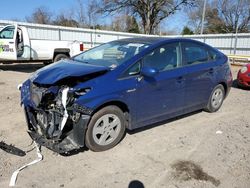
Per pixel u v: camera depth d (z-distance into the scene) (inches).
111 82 151.2
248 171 140.3
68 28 756.0
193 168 141.3
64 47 494.6
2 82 350.6
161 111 181.3
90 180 128.7
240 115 231.3
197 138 178.9
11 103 246.1
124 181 128.8
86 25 1803.6
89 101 141.6
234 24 1947.6
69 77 140.6
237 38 871.1
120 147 161.9
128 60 162.2
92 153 153.6
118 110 157.4
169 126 197.9
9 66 538.6
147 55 169.9
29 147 158.2
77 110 138.8
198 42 210.5
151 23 1608.0
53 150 143.6
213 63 218.5
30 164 139.4
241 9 1888.5
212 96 225.5
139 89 162.6
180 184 127.4
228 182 130.3
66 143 144.9
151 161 147.3
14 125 191.6
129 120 165.3
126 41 194.7
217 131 191.8
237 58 730.2
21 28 435.5
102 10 1590.8
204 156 154.6
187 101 199.3
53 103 145.5
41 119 153.8
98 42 847.7
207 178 133.0
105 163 143.7
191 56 201.0
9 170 133.7
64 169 136.8
